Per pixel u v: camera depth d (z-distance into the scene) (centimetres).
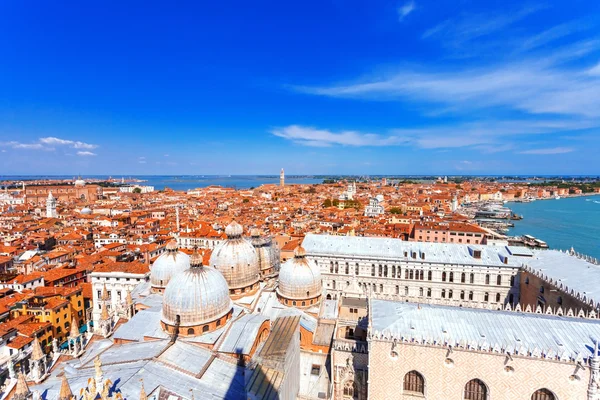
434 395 5025
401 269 9906
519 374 4656
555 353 4584
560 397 4522
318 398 5500
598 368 4312
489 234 17038
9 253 14588
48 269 13250
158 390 4303
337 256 10300
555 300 7394
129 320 6328
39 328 8488
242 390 4684
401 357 5103
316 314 7244
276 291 7819
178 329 5706
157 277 7850
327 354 6303
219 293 5984
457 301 9550
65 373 4872
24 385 3756
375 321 5619
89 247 17288
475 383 4894
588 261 8762
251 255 7650
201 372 4806
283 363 4588
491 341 4938
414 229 18525
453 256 9894
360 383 5891
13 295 9969
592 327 5122
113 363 4938
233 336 5638
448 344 4894
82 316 10675
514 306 9106
